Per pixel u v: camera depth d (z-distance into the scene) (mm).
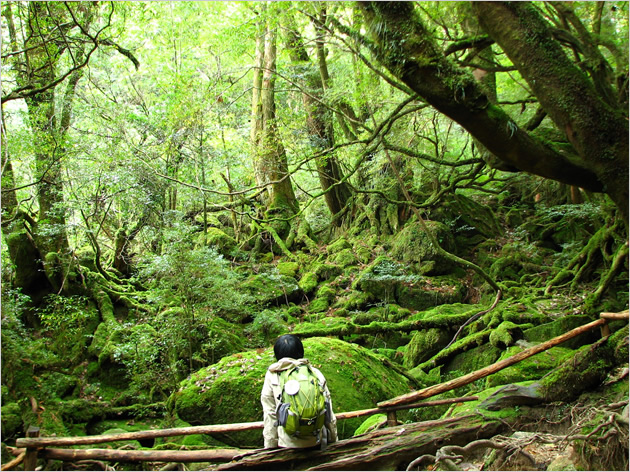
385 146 6980
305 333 8320
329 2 6840
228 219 14703
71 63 10000
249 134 13789
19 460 3588
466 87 3316
